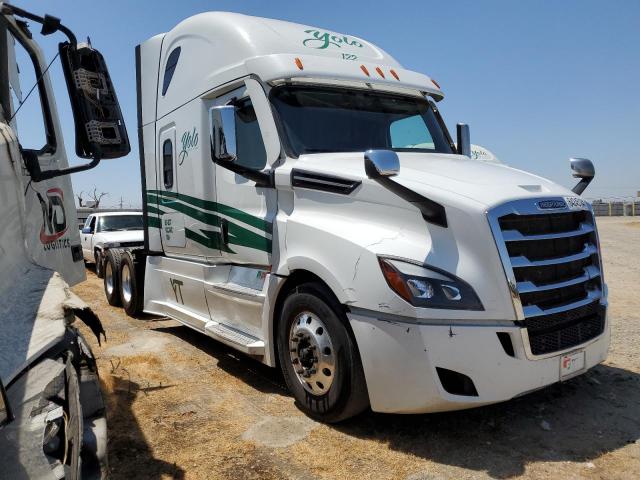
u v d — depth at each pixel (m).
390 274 3.37
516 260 3.41
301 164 4.27
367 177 3.79
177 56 6.09
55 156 4.41
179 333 6.89
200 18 5.68
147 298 7.13
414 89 5.40
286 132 4.50
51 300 2.47
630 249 15.40
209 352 5.93
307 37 5.25
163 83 6.44
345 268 3.62
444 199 3.45
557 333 3.58
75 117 3.53
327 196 4.05
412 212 3.57
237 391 4.64
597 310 3.94
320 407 3.88
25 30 4.15
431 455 3.40
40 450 1.74
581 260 3.88
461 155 5.29
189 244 5.98
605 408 4.03
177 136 6.09
